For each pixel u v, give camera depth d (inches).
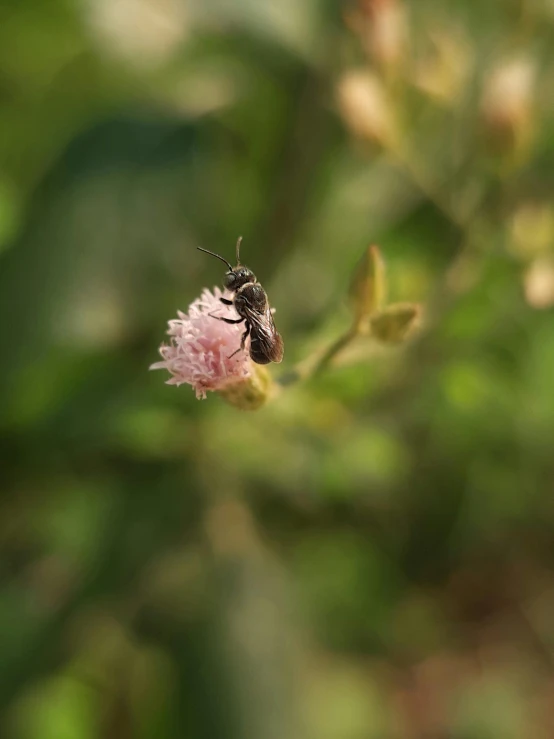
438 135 5.4
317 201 5.9
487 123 5.2
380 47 5.3
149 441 5.6
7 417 5.5
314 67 5.7
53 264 5.3
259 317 4.6
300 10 5.7
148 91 5.9
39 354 5.2
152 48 5.7
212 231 5.5
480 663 8.3
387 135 5.3
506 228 5.3
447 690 8.1
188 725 5.5
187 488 5.7
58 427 5.5
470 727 7.9
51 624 5.8
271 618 5.6
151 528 5.7
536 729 8.0
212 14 5.6
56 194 5.4
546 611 8.4
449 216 5.4
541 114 5.4
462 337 5.7
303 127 5.8
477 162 5.3
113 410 5.5
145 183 5.4
